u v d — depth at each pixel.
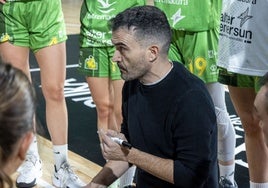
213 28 3.48
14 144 1.43
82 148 4.46
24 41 3.70
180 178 2.36
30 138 1.49
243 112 3.27
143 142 2.50
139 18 2.40
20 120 1.42
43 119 4.72
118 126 3.69
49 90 3.74
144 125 2.47
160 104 2.41
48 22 3.63
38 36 3.65
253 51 3.01
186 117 2.35
